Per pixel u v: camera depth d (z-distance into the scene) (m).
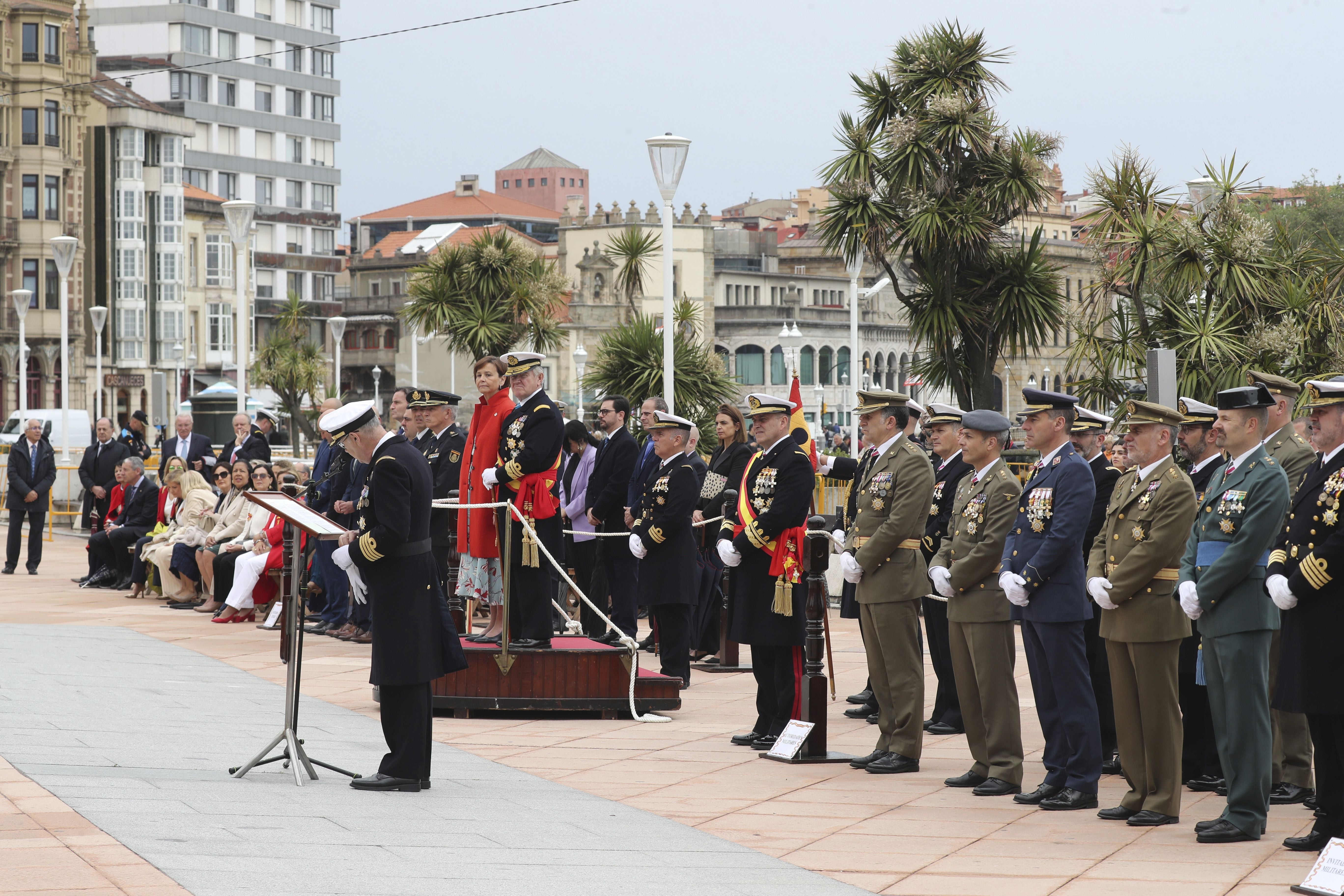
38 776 8.84
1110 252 19.62
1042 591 9.17
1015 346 22.36
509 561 11.98
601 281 93.81
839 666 15.44
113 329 78.38
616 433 14.84
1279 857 7.87
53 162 72.31
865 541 10.48
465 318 36.28
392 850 7.55
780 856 7.89
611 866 7.48
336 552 9.29
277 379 66.50
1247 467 8.41
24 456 23.25
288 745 9.48
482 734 11.67
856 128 22.70
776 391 100.25
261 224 114.62
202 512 19.17
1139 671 8.73
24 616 17.98
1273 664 9.62
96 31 115.88
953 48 22.42
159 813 8.02
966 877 7.46
